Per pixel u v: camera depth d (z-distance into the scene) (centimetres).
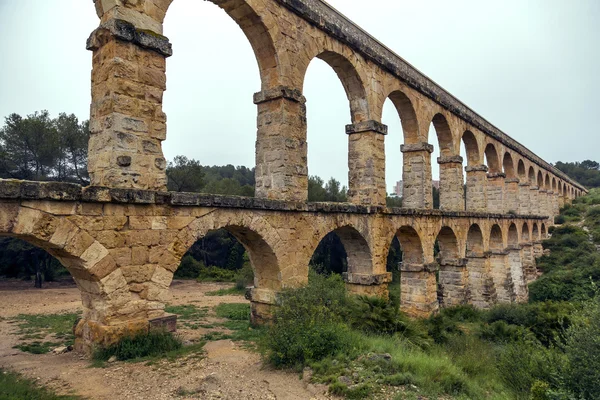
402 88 2173
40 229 862
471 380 1027
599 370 841
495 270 3375
